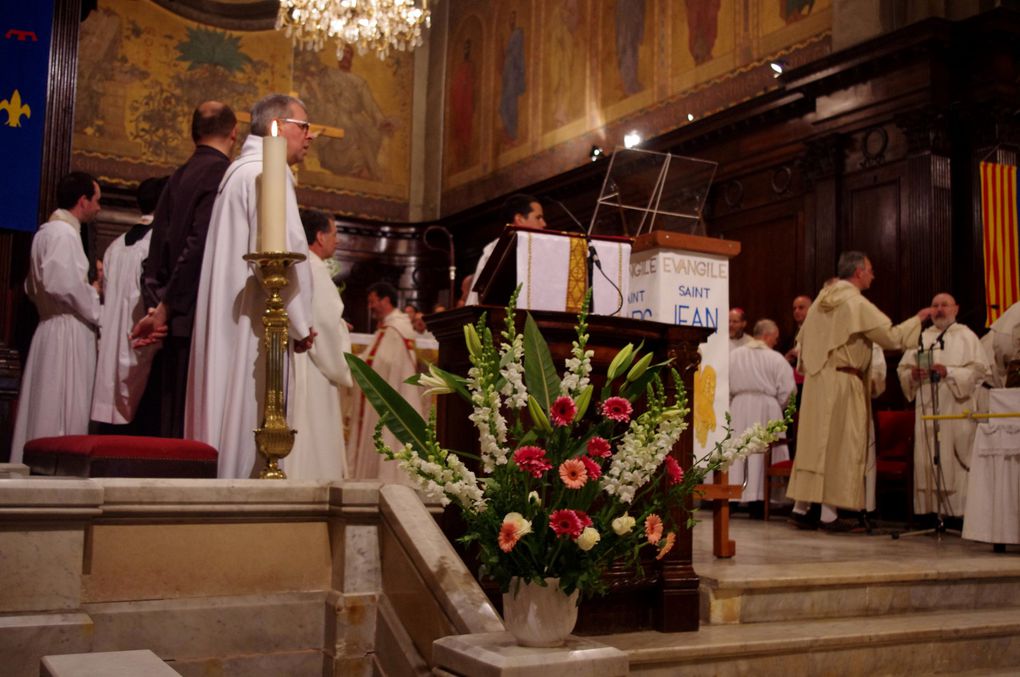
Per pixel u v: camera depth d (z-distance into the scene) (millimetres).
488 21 16250
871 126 9297
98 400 4617
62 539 2834
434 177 17094
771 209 10500
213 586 3121
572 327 3398
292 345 3896
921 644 3775
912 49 8789
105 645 2916
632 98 13141
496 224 15312
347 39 12391
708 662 3311
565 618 2402
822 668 3535
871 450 6656
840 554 4953
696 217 4750
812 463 6508
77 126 15062
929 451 7254
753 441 2535
